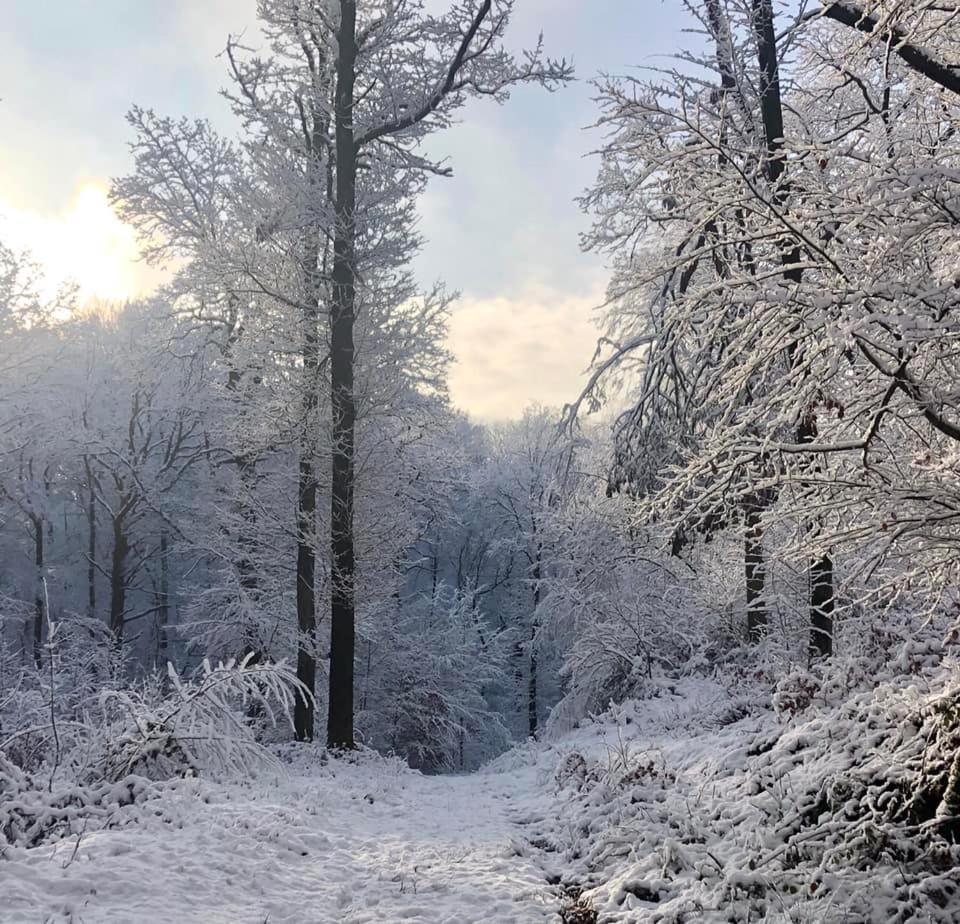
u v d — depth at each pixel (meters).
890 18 5.12
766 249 6.64
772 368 6.54
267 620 18.33
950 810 5.13
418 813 9.51
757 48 10.43
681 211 7.17
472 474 39.25
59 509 32.31
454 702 29.12
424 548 41.19
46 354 25.19
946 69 5.79
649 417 11.29
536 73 13.64
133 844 6.32
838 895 5.08
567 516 17.41
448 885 6.28
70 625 23.69
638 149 7.54
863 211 5.25
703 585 16.47
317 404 15.75
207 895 5.61
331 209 13.96
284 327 15.21
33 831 6.70
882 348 5.02
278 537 17.98
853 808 5.82
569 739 14.89
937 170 4.95
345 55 14.26
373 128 14.46
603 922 5.59
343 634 14.50
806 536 6.10
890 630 8.35
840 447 5.46
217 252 14.93
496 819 9.25
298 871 6.42
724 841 6.40
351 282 14.68
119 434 26.27
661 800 7.90
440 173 14.49
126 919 5.01
